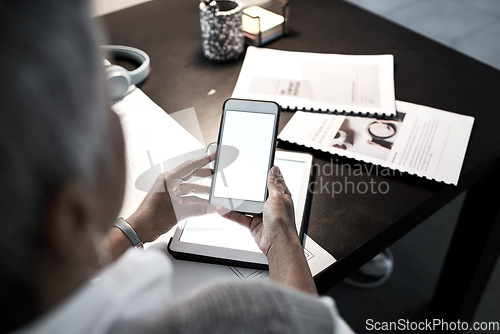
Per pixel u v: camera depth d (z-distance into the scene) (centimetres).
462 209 111
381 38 120
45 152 21
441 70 108
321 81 105
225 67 112
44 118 20
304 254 68
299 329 31
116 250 69
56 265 23
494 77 106
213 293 31
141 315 30
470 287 124
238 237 71
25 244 21
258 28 114
